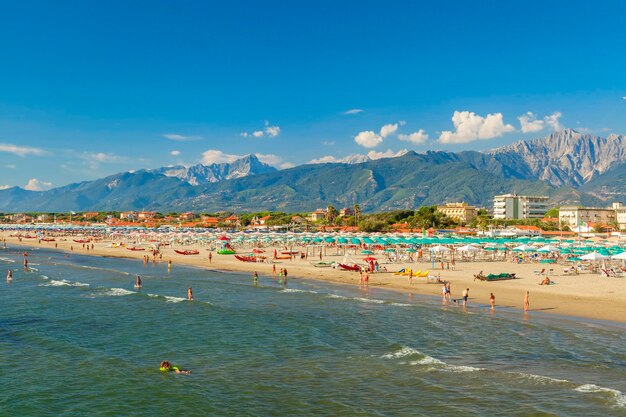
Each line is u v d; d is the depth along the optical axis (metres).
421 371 31.69
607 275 71.94
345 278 75.56
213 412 26.38
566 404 26.09
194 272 87.94
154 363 34.38
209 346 38.47
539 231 185.12
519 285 64.75
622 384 28.62
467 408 26.02
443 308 51.09
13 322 47.06
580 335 38.94
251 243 148.75
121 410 26.86
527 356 34.06
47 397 28.58
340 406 26.72
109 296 61.28
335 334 41.25
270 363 34.06
